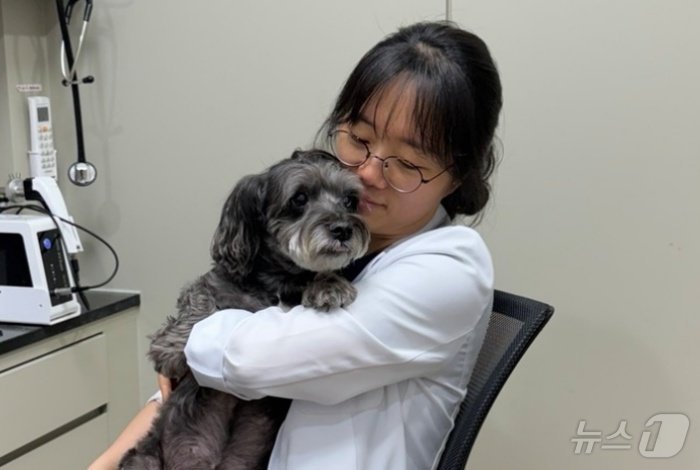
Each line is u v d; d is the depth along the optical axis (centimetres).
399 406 116
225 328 113
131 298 220
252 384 106
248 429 127
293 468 111
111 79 218
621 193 182
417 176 117
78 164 217
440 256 114
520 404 197
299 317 108
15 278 186
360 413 113
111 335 214
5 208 205
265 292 132
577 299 189
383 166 117
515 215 190
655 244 182
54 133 226
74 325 195
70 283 197
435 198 122
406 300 109
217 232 136
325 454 110
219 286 133
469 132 116
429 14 189
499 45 185
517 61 184
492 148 131
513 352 116
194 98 212
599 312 188
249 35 204
